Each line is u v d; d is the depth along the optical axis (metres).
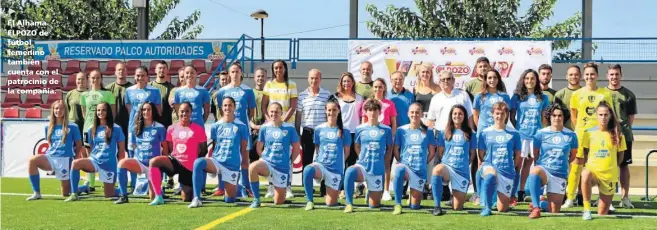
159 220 6.86
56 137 8.90
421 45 12.12
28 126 12.30
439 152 7.91
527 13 18.75
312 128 8.78
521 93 8.39
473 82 8.84
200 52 15.88
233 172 8.16
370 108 7.78
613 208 7.73
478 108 8.43
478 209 7.79
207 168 8.07
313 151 8.83
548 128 7.54
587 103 8.05
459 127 7.67
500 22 18.36
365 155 7.76
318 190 10.06
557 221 6.84
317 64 14.66
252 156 9.13
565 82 13.45
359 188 9.12
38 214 7.30
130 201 8.44
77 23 23.03
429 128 7.98
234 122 8.27
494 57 11.90
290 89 9.02
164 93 9.57
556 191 7.43
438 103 8.36
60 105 8.88
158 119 8.70
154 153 8.42
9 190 9.86
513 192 7.99
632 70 13.97
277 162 8.00
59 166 8.86
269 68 14.39
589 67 8.09
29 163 8.69
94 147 8.77
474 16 17.97
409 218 7.03
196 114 8.95
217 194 9.02
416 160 7.73
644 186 11.27
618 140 7.30
